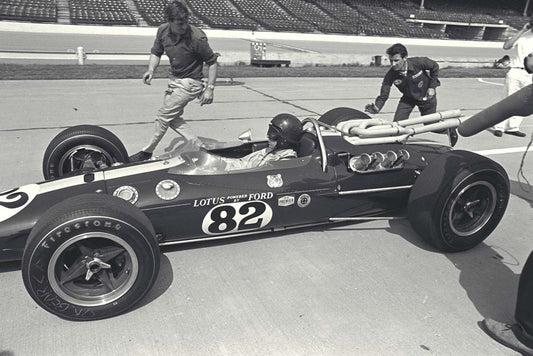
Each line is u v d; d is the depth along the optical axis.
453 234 3.63
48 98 9.39
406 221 4.32
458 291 3.25
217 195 3.39
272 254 3.64
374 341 2.71
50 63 15.79
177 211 3.30
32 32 26.58
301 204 3.67
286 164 3.70
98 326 2.79
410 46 35.91
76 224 2.58
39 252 2.56
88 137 4.32
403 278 3.38
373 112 5.85
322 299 3.10
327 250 3.74
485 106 10.85
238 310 2.96
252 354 2.58
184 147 6.44
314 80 14.02
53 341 2.65
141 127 7.45
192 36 4.93
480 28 47.56
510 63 7.48
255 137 7.09
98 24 29.12
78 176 3.49
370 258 3.64
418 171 4.12
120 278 2.87
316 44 31.47
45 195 3.26
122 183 3.34
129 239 2.71
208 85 5.35
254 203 3.50
